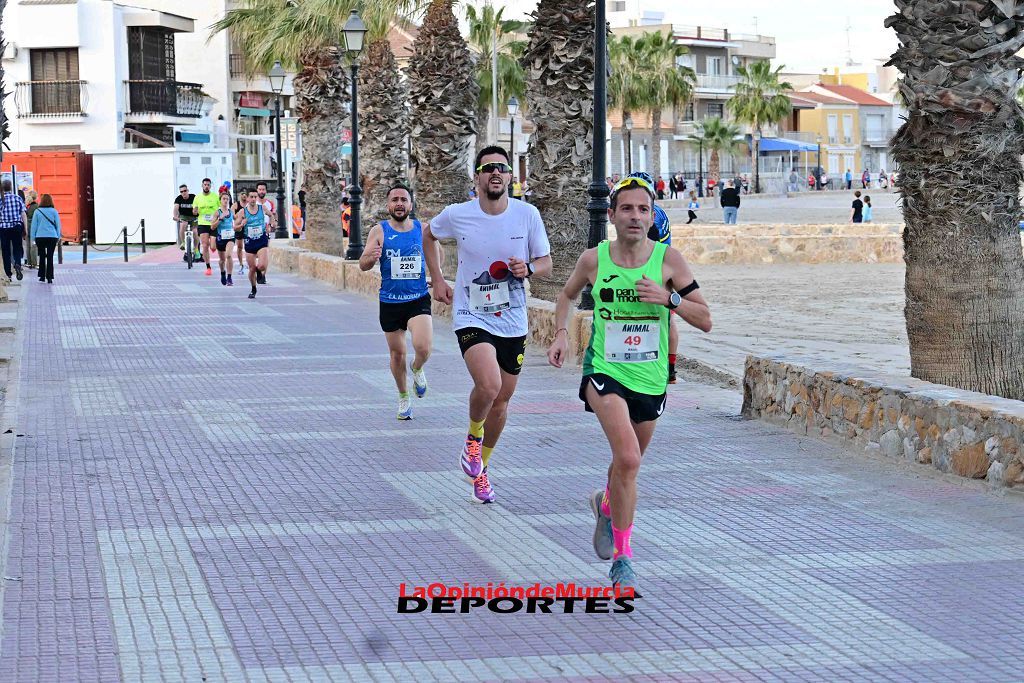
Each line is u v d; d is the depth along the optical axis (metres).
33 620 6.08
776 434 10.66
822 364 10.74
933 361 10.60
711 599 6.46
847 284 27.22
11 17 53.62
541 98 19.20
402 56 67.38
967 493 8.59
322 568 6.96
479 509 8.27
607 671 5.48
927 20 10.31
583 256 6.67
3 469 9.30
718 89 109.31
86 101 53.81
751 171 103.00
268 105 66.19
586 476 9.20
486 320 8.36
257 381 13.71
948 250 10.46
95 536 7.58
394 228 11.28
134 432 10.91
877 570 6.95
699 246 34.00
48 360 15.38
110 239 45.97
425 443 10.42
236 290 25.64
